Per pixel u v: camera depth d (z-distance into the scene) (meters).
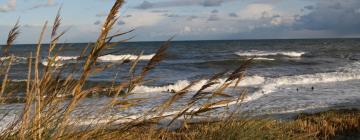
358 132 9.92
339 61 46.94
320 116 11.88
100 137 2.59
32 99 2.42
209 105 2.85
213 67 40.41
